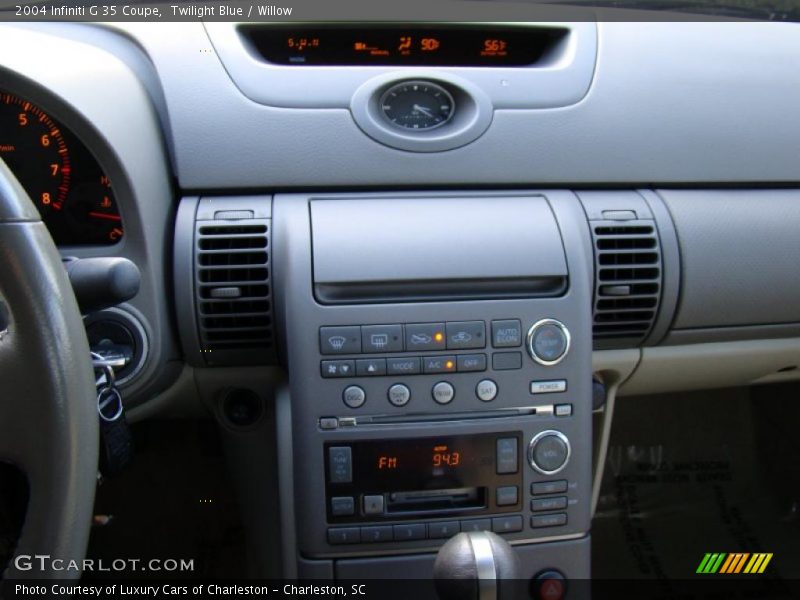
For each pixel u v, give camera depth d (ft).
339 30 4.27
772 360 4.72
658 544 5.97
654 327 4.32
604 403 4.77
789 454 6.24
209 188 4.07
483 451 3.80
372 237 3.85
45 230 2.43
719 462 6.43
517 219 3.99
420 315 3.75
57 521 2.53
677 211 4.27
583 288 3.88
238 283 3.91
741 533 6.03
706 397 6.45
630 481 6.40
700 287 4.26
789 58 4.51
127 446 3.32
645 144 4.33
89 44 4.09
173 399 4.41
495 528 3.84
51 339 2.40
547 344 3.80
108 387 3.18
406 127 4.19
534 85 4.26
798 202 4.42
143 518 5.69
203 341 4.03
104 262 2.78
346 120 4.11
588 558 3.95
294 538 4.10
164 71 4.08
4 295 2.37
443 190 4.21
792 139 4.46
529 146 4.23
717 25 4.50
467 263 3.83
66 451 2.48
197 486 5.69
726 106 4.41
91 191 3.91
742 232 4.29
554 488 3.84
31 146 3.86
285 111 4.09
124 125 3.82
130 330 3.89
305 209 3.98
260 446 4.53
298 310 3.74
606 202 4.26
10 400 2.46
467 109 4.21
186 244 3.94
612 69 4.34
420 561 3.84
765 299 4.37
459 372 3.76
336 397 3.73
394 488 3.78
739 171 4.42
